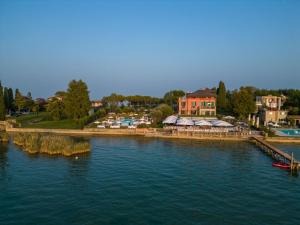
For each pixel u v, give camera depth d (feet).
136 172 151.02
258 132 270.46
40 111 531.09
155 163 171.32
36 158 179.73
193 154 198.49
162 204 108.37
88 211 101.24
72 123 337.52
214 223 93.50
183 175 146.92
